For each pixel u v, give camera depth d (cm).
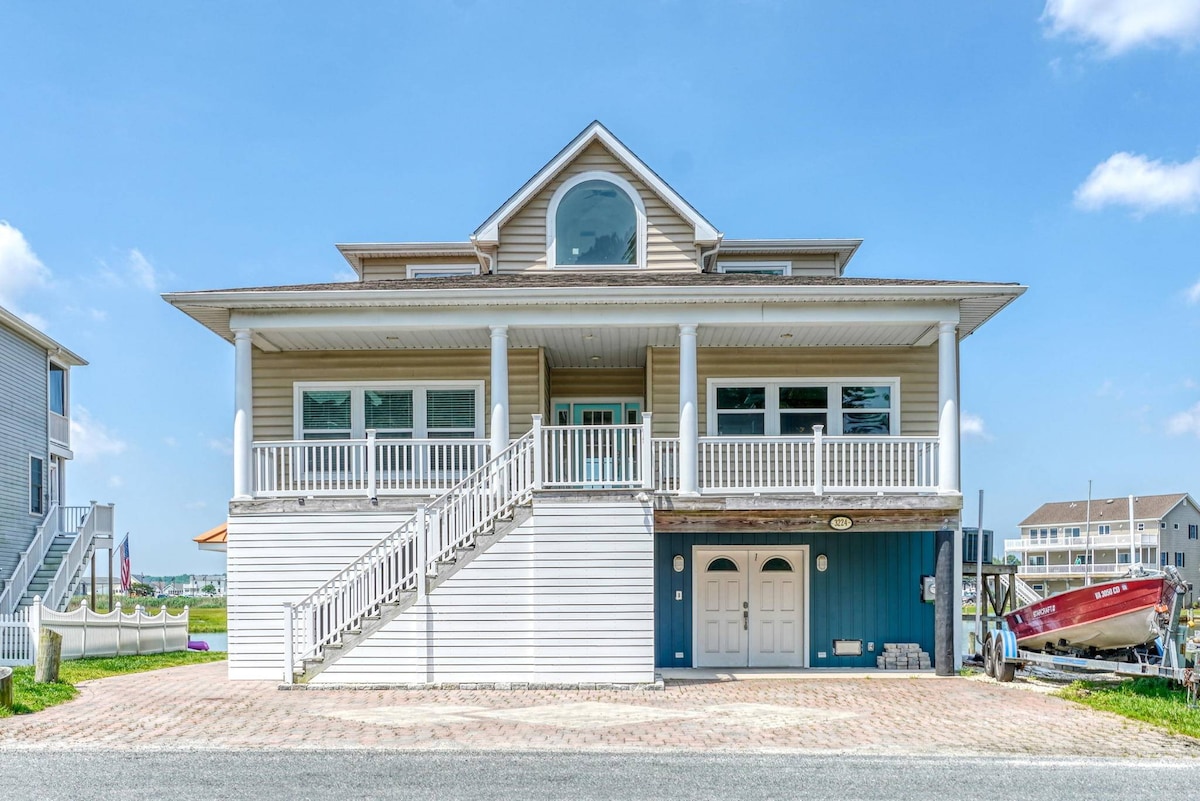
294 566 1596
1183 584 1395
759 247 2153
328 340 1741
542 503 1472
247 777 864
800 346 1839
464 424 1828
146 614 2398
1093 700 1312
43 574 2847
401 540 1477
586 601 1455
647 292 1565
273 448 1627
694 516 1584
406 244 2145
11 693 1220
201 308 1592
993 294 1566
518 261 1922
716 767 913
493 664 1448
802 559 1750
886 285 1584
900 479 1605
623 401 2011
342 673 1449
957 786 850
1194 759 962
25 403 3031
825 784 852
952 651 1611
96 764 916
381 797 797
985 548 2003
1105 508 7862
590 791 822
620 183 1938
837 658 1723
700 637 1738
